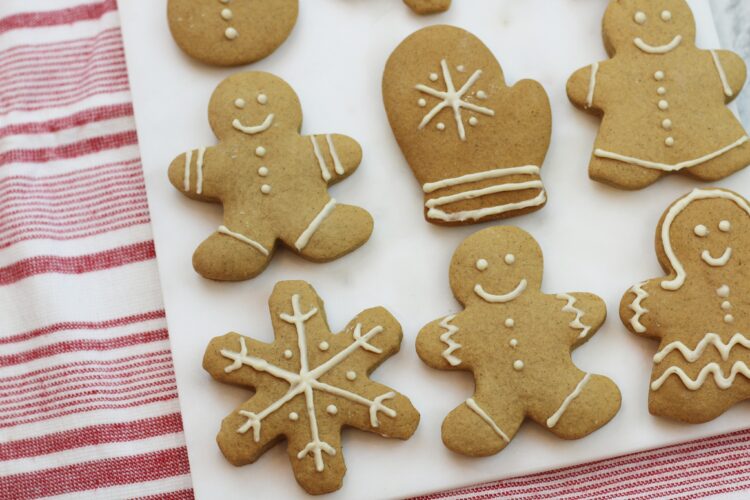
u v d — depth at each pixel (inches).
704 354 20.5
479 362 20.7
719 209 20.9
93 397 22.0
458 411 20.6
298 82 22.1
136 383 22.1
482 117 21.4
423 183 21.4
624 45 21.6
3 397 22.3
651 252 21.3
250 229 21.2
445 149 21.4
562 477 21.2
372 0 22.3
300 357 20.8
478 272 20.9
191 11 21.9
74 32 23.5
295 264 21.6
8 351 22.5
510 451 20.8
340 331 21.1
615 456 20.9
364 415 20.6
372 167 21.8
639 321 20.7
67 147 23.0
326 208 21.2
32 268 22.5
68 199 22.8
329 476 20.5
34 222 22.7
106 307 22.4
